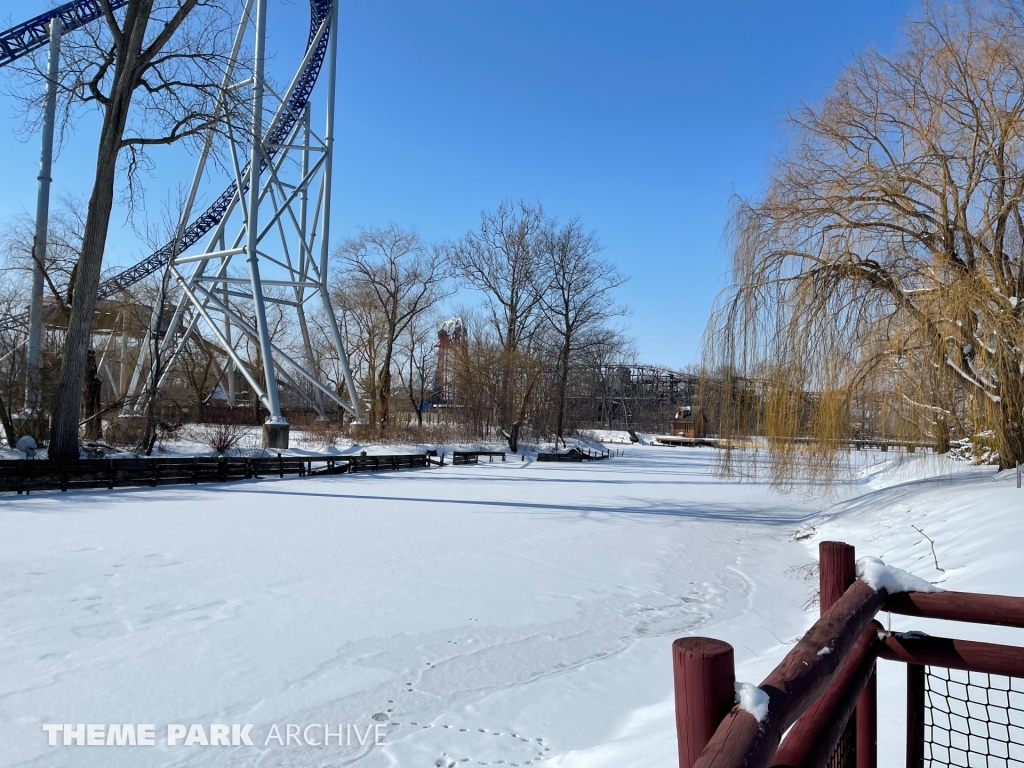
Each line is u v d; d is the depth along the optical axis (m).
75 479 20.98
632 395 103.88
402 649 7.27
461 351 53.94
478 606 8.97
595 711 5.87
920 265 14.36
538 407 55.72
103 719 5.46
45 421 24.86
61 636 7.28
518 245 51.16
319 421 42.12
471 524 16.12
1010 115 13.86
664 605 9.45
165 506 17.81
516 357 50.97
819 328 15.03
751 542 15.01
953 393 15.11
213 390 50.91
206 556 11.44
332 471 30.34
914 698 2.84
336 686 6.25
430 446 42.50
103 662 6.61
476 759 4.98
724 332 16.61
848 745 2.60
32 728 5.28
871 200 14.98
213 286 35.84
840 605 2.39
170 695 5.94
